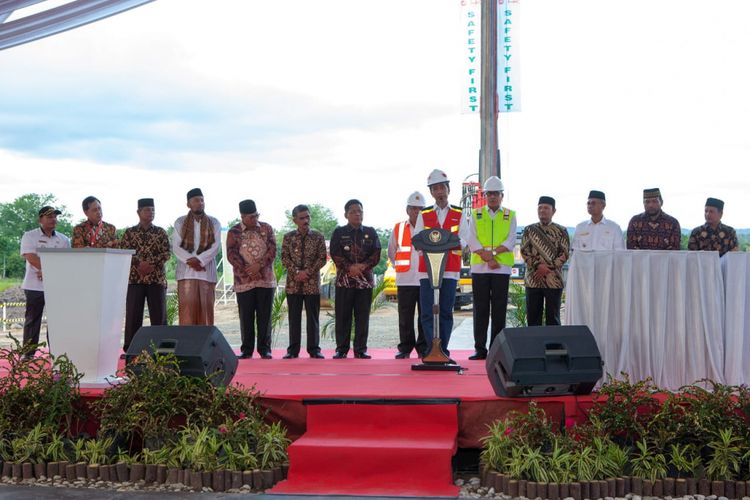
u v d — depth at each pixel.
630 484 5.06
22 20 8.51
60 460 5.55
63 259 6.23
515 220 8.16
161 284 8.45
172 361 5.75
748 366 6.13
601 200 7.99
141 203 8.42
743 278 6.09
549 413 5.69
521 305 10.53
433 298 7.38
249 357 8.45
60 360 6.02
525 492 4.98
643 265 6.05
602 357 6.02
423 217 7.88
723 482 5.00
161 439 5.59
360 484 5.19
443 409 5.66
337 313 8.46
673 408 5.38
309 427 5.76
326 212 41.44
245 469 5.30
